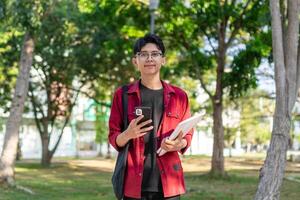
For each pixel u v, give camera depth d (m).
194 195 13.80
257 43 17.81
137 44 3.82
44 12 14.00
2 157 13.98
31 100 27.52
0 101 27.17
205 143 53.31
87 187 15.77
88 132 47.34
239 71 19.12
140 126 3.51
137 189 3.66
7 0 13.22
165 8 18.30
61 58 25.89
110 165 29.80
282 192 14.14
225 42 19.88
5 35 20.89
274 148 9.00
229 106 38.19
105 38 24.41
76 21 23.91
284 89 9.04
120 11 19.14
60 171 23.66
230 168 27.59
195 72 20.89
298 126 40.84
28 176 19.97
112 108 3.89
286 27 9.57
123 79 27.89
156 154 3.70
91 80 28.02
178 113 3.76
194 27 18.78
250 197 13.48
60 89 28.22
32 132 44.25
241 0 18.98
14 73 25.73
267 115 39.09
